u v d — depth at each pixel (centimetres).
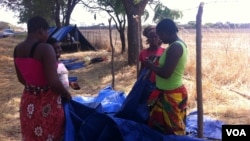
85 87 966
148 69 398
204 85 786
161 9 1352
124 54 1641
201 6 407
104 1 1759
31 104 340
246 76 890
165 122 387
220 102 729
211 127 549
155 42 471
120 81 1012
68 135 355
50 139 346
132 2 1184
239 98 752
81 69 1317
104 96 562
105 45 2269
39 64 329
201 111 428
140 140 376
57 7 2505
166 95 382
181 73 380
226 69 924
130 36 1221
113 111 492
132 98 397
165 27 374
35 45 328
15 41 3425
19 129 609
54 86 325
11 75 1279
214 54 981
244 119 611
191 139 382
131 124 381
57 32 2222
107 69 1242
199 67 418
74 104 420
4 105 783
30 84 340
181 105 384
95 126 384
